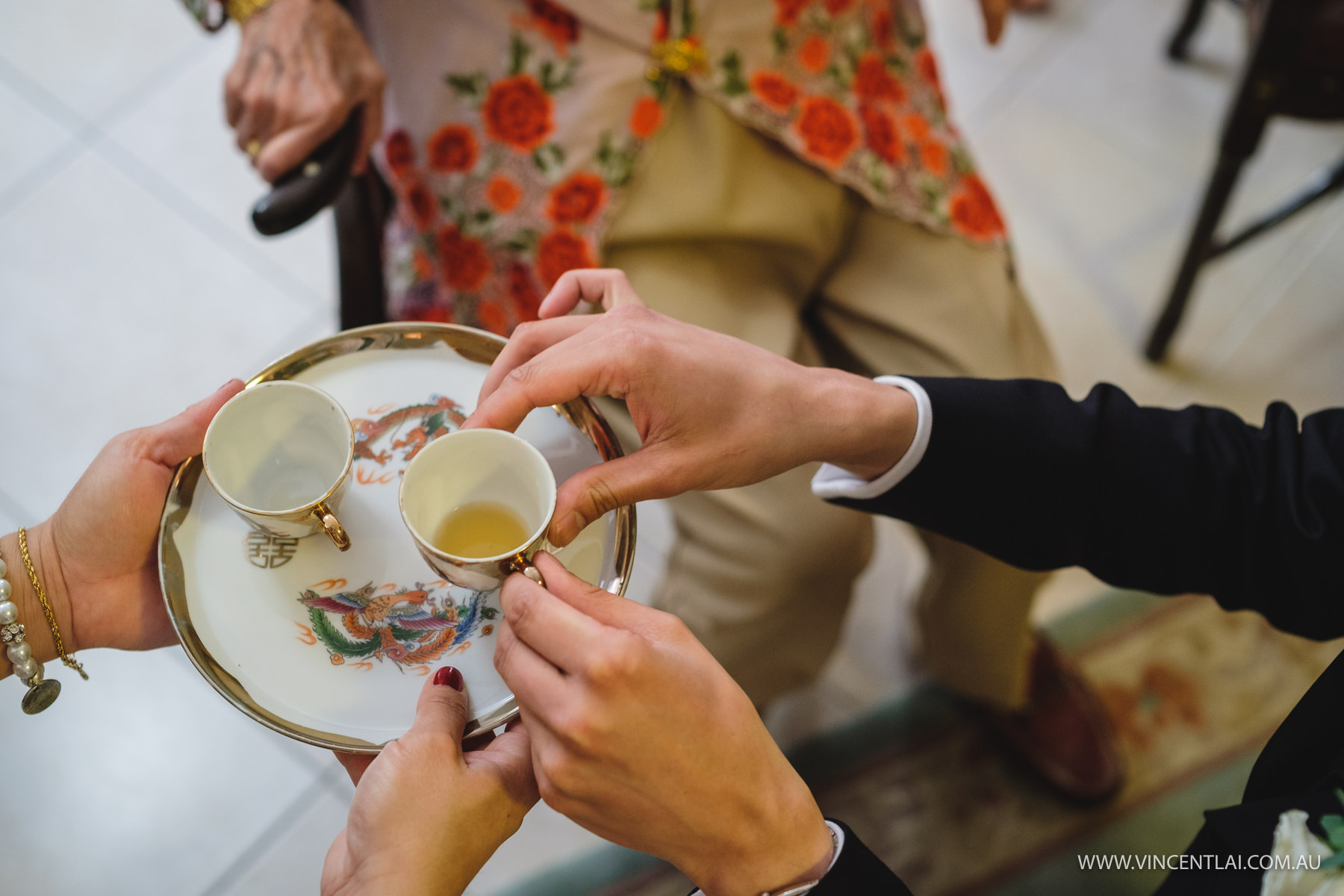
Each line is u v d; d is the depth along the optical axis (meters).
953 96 1.70
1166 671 1.29
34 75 1.61
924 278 0.98
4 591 0.69
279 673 0.66
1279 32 1.09
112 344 1.43
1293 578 0.70
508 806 0.64
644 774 0.59
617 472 0.67
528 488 0.64
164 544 0.68
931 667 1.19
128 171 1.55
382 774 0.62
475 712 0.66
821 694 1.27
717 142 0.92
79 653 1.21
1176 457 0.72
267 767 1.18
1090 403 0.74
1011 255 1.03
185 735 1.18
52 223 1.51
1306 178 1.62
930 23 1.74
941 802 1.21
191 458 0.70
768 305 0.96
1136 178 1.63
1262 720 1.26
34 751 1.16
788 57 0.93
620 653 0.58
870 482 0.75
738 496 0.93
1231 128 1.18
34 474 1.34
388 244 0.99
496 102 0.89
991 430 0.72
